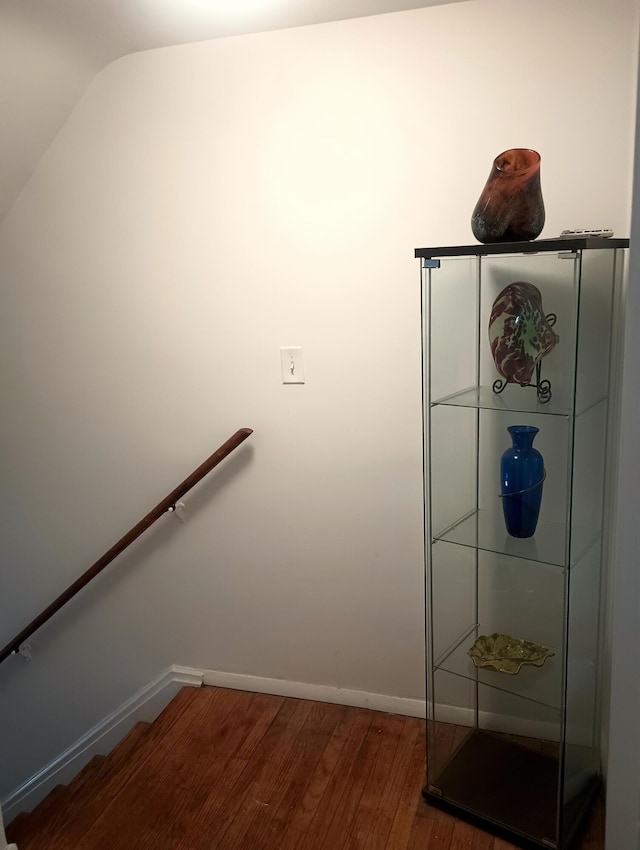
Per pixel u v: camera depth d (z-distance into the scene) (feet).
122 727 8.13
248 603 7.39
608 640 5.72
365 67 5.77
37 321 7.41
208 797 6.01
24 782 8.57
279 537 7.08
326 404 6.57
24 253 7.27
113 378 7.29
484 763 6.00
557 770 5.70
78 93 6.61
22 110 6.28
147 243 6.81
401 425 6.36
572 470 4.95
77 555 7.96
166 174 6.58
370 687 7.11
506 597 5.93
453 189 5.74
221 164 6.38
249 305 6.60
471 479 5.84
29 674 8.48
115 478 7.57
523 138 5.47
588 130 5.28
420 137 5.74
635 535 4.51
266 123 6.16
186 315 6.85
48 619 8.11
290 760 6.42
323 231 6.20
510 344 5.05
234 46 6.08
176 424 7.18
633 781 4.82
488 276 5.24
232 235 6.50
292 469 6.86
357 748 6.55
